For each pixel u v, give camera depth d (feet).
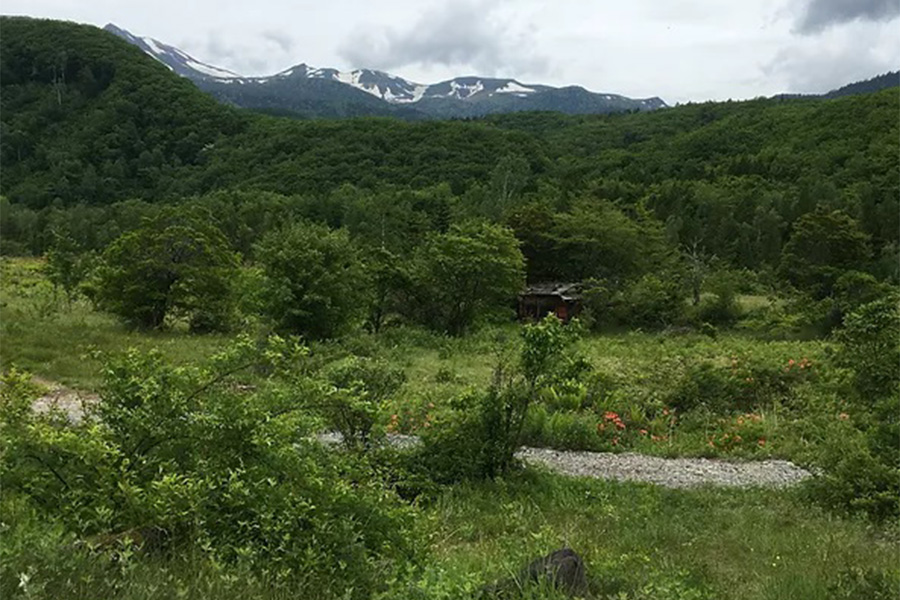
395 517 15.94
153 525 13.32
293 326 81.71
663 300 137.39
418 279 108.27
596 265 160.66
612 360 78.64
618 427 51.98
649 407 57.31
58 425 17.29
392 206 268.41
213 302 90.43
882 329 38.04
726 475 43.88
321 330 83.20
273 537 13.80
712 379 61.62
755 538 26.32
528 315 142.10
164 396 15.74
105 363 17.11
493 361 78.74
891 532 27.91
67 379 54.80
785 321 119.44
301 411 17.63
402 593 12.82
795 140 366.43
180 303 89.20
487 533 26.48
